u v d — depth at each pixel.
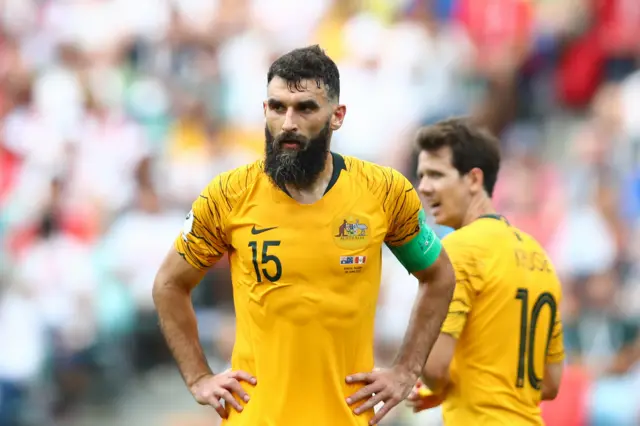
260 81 44.50
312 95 14.22
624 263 36.56
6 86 45.06
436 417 30.34
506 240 17.47
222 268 35.62
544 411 29.27
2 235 38.09
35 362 33.84
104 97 44.59
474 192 18.03
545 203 37.97
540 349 17.56
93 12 47.69
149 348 36.56
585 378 29.45
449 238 17.53
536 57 45.28
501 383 17.11
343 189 14.75
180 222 38.44
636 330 33.81
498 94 44.38
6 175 41.72
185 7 47.34
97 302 35.81
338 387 14.73
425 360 15.62
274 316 14.67
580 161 39.81
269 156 14.45
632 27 44.81
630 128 41.00
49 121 42.97
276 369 14.70
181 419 33.25
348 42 46.12
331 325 14.61
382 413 15.10
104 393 35.12
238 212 14.83
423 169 18.25
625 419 29.33
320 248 14.59
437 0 47.22
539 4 45.75
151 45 46.91
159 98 44.34
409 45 45.22
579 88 44.62
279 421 14.67
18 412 33.41
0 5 49.78
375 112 43.62
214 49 46.56
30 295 34.94
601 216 36.97
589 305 34.50
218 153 42.06
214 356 34.59
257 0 47.94
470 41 46.12
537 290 17.52
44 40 47.72
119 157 41.75
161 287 15.55
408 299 33.81
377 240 14.88
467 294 17.03
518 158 40.62
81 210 39.34
